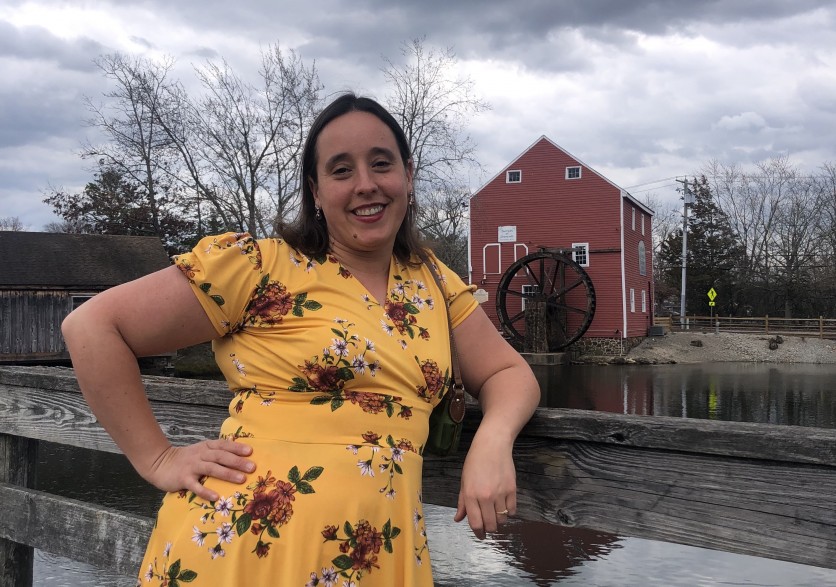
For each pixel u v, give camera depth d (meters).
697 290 51.56
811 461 1.27
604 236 29.27
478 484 1.33
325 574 1.28
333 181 1.46
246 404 1.42
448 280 1.62
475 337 1.59
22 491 2.33
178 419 2.07
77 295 23.55
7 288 22.12
